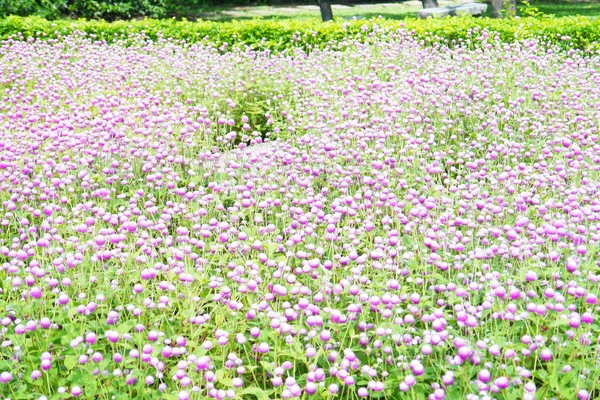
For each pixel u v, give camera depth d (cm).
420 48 1091
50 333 378
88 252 450
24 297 405
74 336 373
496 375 339
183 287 421
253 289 391
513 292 361
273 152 640
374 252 420
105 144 646
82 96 847
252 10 2527
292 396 313
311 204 506
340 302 415
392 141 702
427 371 353
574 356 349
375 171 591
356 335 367
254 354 381
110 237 437
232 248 457
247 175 599
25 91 908
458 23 1236
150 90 884
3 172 576
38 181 541
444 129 723
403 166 634
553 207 543
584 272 420
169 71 967
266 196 566
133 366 358
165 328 395
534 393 316
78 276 427
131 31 1360
